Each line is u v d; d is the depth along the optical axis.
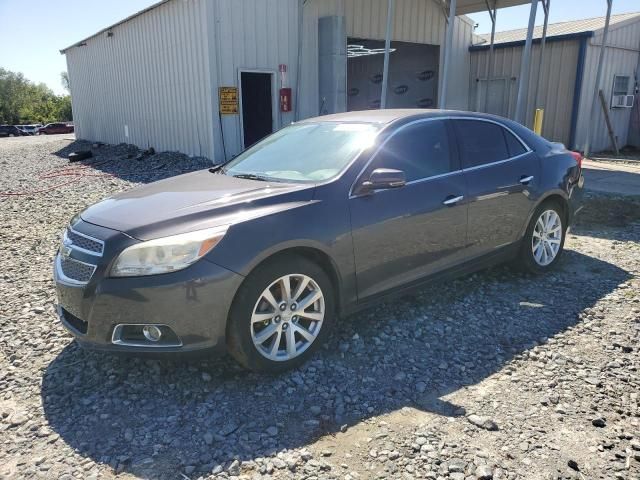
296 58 13.28
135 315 2.94
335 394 3.13
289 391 3.16
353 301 3.64
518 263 4.96
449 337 3.84
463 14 16.34
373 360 3.52
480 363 3.47
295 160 4.01
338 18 13.27
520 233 4.76
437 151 4.16
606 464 2.50
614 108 16.56
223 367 3.44
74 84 22.14
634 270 5.24
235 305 3.08
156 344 3.00
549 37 15.38
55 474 2.47
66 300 3.19
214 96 12.06
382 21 15.09
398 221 3.75
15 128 51.91
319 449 2.64
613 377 3.26
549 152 5.09
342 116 4.48
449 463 2.51
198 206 3.25
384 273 3.75
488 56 17.39
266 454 2.60
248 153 4.58
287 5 12.86
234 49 12.15
